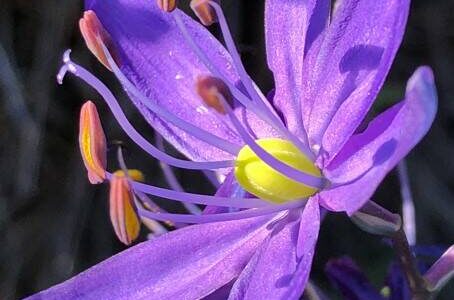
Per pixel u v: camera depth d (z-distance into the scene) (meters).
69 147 0.21
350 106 0.12
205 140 0.13
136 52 0.14
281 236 0.12
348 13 0.12
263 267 0.12
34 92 0.21
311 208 0.12
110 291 0.13
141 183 0.13
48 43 0.21
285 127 0.13
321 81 0.12
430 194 0.23
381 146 0.11
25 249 0.21
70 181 0.21
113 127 0.21
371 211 0.12
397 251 0.12
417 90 0.10
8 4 0.21
